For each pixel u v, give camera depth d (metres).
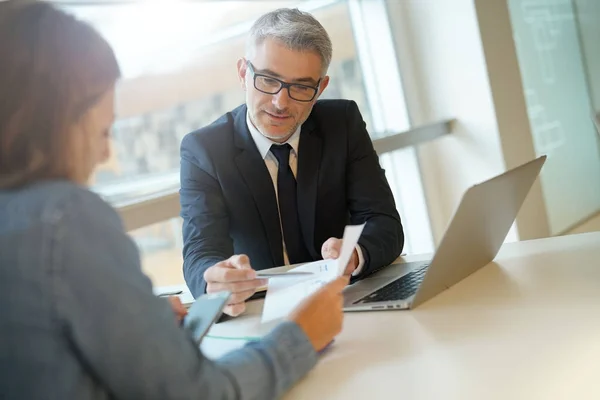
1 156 0.75
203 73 2.70
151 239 2.38
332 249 1.44
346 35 3.34
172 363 0.74
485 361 0.92
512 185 1.34
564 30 3.64
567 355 0.90
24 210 0.72
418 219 3.44
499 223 1.39
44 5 0.78
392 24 3.33
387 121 3.44
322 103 1.92
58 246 0.70
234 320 1.30
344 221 1.86
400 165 3.43
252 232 1.77
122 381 0.72
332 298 1.04
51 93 0.75
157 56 2.52
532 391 0.81
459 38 3.15
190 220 1.72
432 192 3.43
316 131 1.84
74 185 0.75
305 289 1.24
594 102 3.80
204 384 0.78
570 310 1.07
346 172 1.84
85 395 0.71
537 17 3.47
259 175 1.76
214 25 2.70
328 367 0.99
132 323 0.71
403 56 3.34
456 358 0.95
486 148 3.21
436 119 3.37
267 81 1.64
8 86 0.74
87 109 0.78
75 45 0.77
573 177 3.66
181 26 2.57
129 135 2.46
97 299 0.70
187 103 2.65
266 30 1.64
